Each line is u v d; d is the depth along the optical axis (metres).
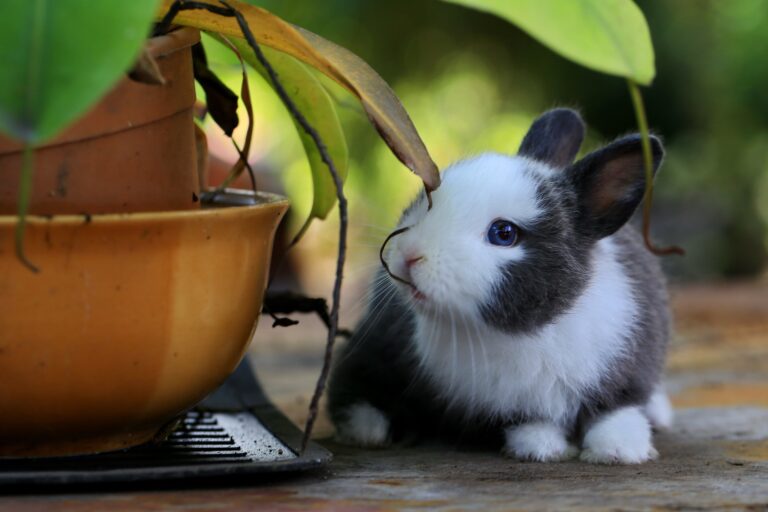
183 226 0.98
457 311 1.08
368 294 1.14
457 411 1.11
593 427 1.09
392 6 2.11
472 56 2.29
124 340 0.98
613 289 1.11
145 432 1.02
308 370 1.32
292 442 1.04
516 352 1.09
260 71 1.06
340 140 1.07
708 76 2.46
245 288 1.01
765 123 2.59
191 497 0.99
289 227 1.83
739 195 2.59
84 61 0.90
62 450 1.00
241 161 1.07
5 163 0.97
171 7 0.99
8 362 0.97
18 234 0.93
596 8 0.96
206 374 1.00
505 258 1.08
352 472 1.04
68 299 0.97
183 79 1.01
